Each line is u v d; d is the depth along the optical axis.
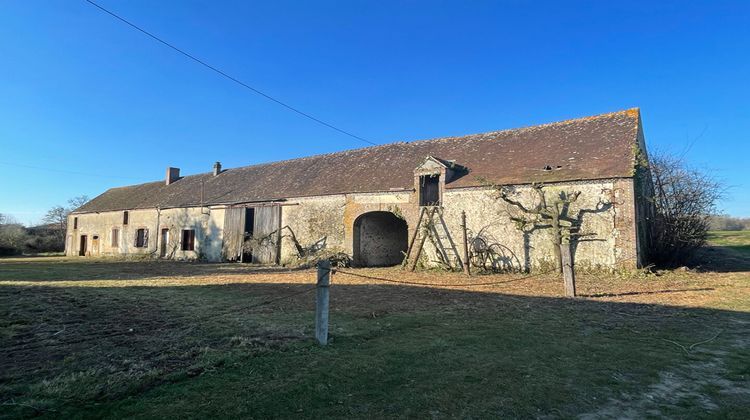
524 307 8.40
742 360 4.86
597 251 13.63
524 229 15.20
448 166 17.38
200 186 30.23
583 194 14.03
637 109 16.75
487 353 5.16
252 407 3.51
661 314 7.50
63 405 3.50
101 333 6.06
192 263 23.91
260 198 23.41
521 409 3.57
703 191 15.52
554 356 5.04
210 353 5.00
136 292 10.66
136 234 31.44
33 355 4.96
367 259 20.30
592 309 8.09
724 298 8.91
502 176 16.16
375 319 7.27
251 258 24.06
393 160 21.34
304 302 9.00
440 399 3.74
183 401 3.62
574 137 16.98
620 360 4.88
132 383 3.97
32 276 15.30
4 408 3.41
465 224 16.17
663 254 15.35
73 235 38.09
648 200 15.20
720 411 3.55
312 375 4.30
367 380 4.20
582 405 3.67
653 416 3.46
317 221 20.81
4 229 38.38
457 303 8.97
